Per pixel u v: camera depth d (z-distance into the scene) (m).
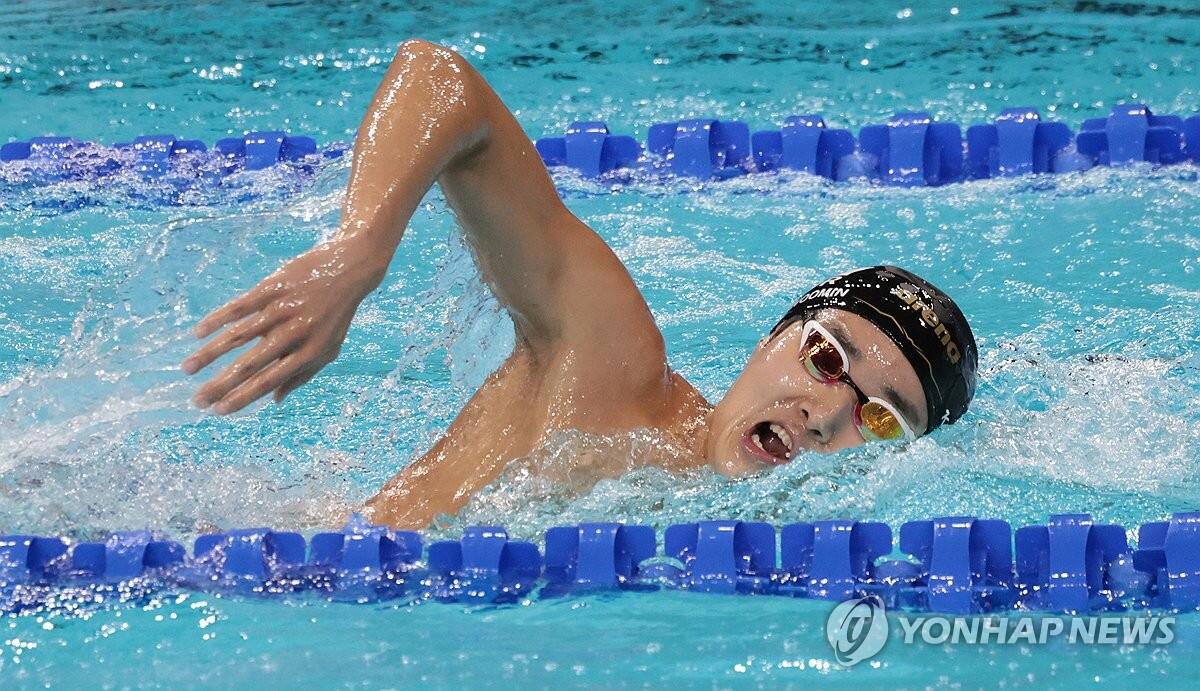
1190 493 8.79
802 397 8.37
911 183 15.16
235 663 6.96
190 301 7.85
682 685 6.73
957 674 6.80
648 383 8.55
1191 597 7.56
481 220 7.85
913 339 8.37
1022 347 11.32
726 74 18.28
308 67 18.59
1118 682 6.71
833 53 18.91
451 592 7.72
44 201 14.69
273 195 14.72
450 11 20.62
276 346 6.32
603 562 7.80
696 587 7.79
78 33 19.81
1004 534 7.76
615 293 8.39
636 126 16.75
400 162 7.00
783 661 6.96
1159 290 12.41
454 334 9.07
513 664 6.97
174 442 9.61
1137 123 15.16
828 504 8.29
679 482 8.38
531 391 8.48
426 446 9.59
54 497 8.16
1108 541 7.77
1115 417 9.84
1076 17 19.78
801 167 15.41
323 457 9.41
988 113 16.81
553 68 18.55
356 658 7.02
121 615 7.43
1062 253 13.30
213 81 18.20
